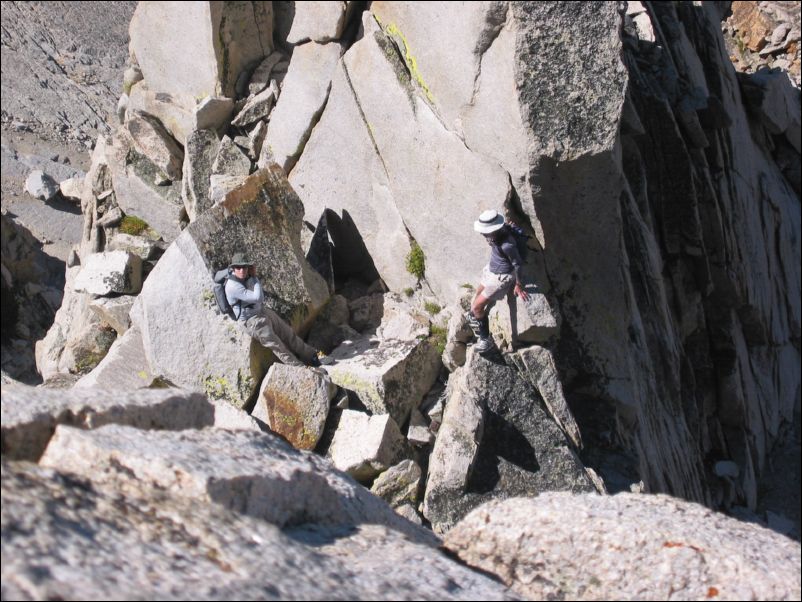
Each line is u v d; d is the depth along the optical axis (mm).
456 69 10008
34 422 3750
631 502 4195
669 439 12758
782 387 18438
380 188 11352
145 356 10938
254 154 12547
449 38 9938
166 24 12656
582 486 9945
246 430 4359
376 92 10953
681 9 17016
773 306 18078
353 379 10164
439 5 9938
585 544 3871
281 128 12102
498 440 10031
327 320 11195
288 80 11992
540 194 10023
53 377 12312
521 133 9648
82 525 3172
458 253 10773
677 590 3664
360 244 11812
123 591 2887
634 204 12578
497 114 9797
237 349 10328
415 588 3512
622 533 3842
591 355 11023
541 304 10281
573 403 11102
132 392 4305
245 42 12508
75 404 3945
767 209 18328
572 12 9328
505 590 3689
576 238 10516
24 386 4211
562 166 9766
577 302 10891
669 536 3811
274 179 11039
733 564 3676
